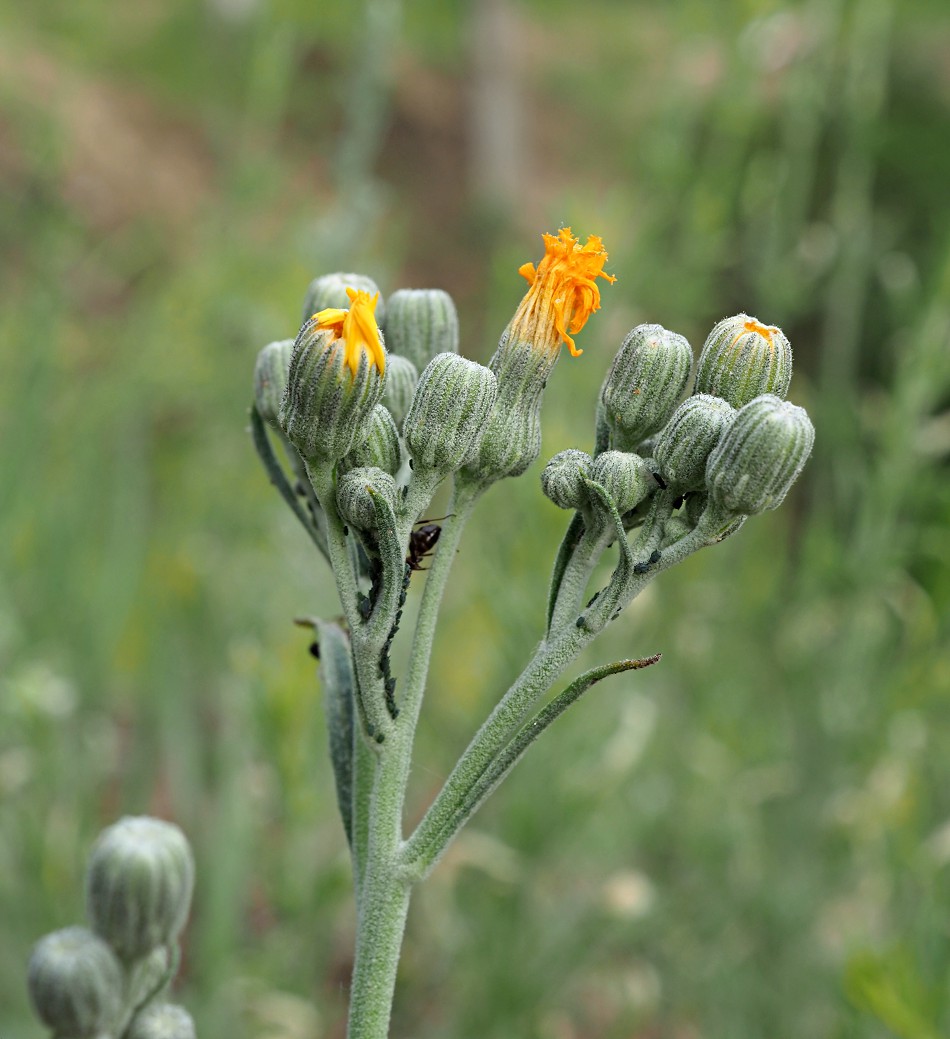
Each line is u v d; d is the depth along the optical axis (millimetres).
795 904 6207
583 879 6398
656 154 7297
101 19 15297
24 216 8156
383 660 2697
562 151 18156
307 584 6305
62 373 7586
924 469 6637
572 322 2891
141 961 2906
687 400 2811
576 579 2789
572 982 6238
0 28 13125
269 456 3105
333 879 5152
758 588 7363
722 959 6266
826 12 7207
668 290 7141
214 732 6750
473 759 2705
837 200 7328
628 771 6035
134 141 15328
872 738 6281
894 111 12930
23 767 5617
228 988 5297
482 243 16719
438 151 19359
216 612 7199
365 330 2633
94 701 6566
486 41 17812
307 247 7484
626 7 16906
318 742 5250
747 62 7184
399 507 2766
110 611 6770
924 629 6223
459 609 7164
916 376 6176
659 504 2805
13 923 5488
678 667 7094
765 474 2629
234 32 12273
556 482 2777
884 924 6270
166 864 2832
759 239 7609
